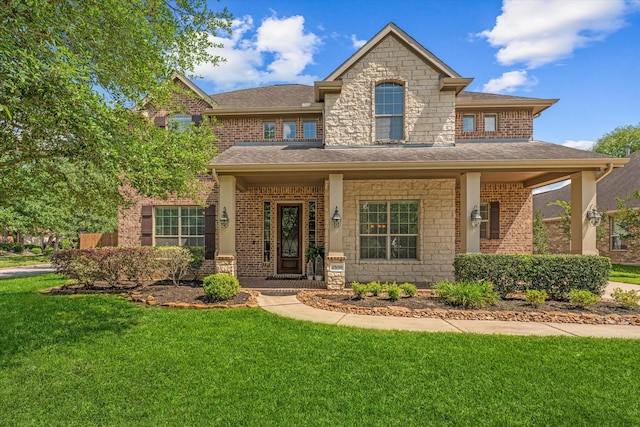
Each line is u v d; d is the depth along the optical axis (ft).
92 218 92.38
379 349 17.47
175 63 24.73
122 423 11.30
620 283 41.60
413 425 11.11
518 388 13.50
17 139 18.86
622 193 67.31
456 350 17.34
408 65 40.37
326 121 41.09
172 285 34.88
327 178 38.06
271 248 45.47
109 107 18.81
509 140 43.11
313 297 29.48
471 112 45.50
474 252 33.12
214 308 26.45
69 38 19.10
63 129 16.44
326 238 39.70
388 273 40.47
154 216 46.24
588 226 32.30
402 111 40.60
